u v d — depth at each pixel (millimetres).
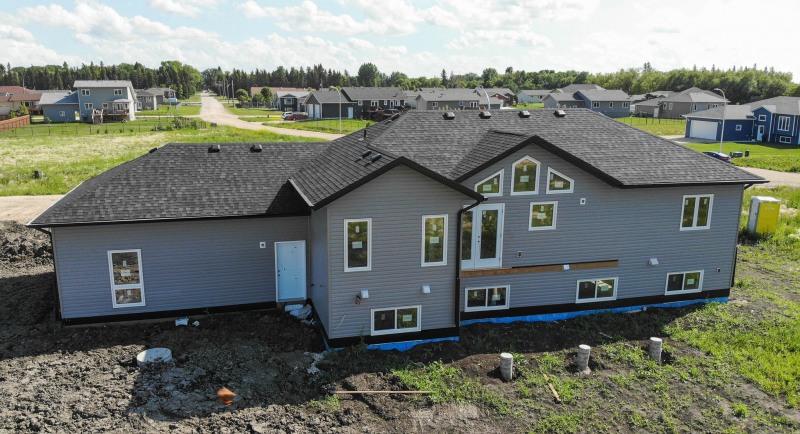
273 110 134750
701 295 19625
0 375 13312
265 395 12992
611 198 17891
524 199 17172
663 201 18391
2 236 24391
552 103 114875
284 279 18047
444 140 19359
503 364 14195
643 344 16391
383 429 12117
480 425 12438
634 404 13422
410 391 13461
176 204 16922
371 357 15031
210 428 11656
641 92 150625
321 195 15039
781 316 18375
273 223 17547
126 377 13422
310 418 12281
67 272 16016
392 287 15438
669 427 12539
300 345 15594
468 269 17062
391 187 14852
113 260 16328
